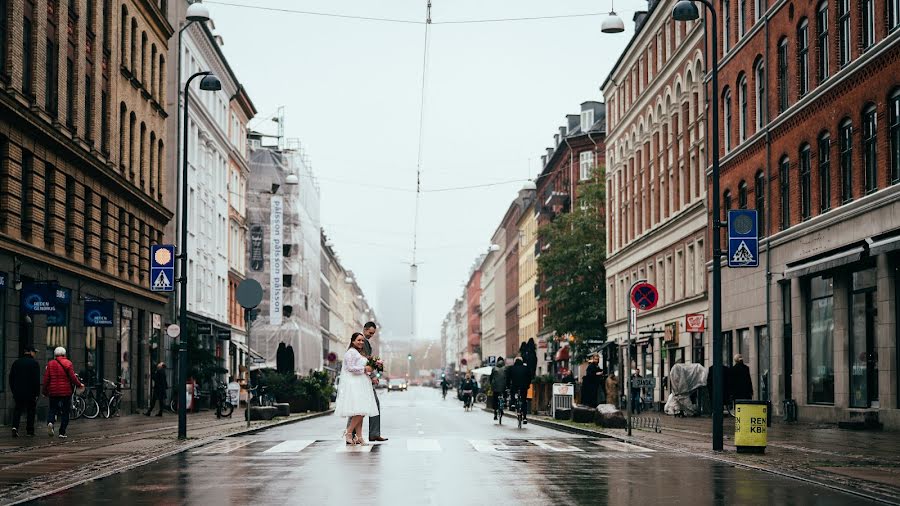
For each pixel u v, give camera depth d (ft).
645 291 82.07
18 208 97.91
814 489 43.55
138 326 147.84
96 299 120.57
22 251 97.66
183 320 78.38
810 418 108.88
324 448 67.51
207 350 167.32
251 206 276.41
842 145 101.30
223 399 130.52
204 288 200.85
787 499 40.14
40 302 97.09
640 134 195.93
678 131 167.02
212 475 49.24
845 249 97.96
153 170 155.74
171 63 179.63
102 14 127.54
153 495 41.47
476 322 597.52
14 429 80.18
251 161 278.26
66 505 38.45
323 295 428.15
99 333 126.41
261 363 254.47
